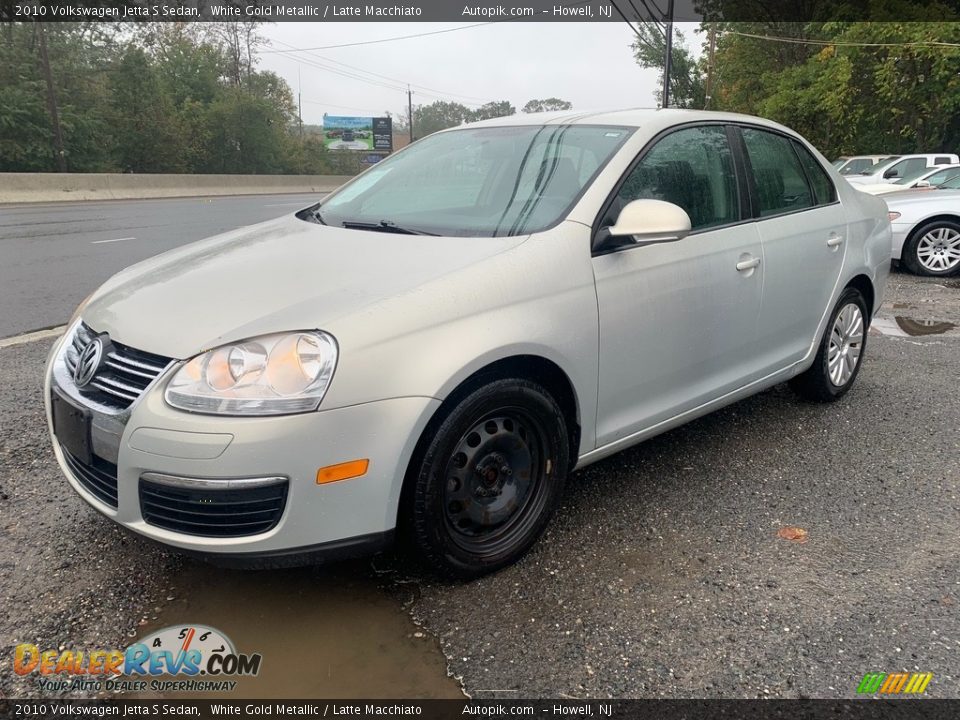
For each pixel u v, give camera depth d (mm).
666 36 25984
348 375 2170
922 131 24797
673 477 3488
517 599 2551
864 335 4578
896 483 3443
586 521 3072
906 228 8898
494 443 2574
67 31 32312
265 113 43562
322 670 2219
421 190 3385
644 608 2508
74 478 2580
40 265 8852
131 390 2260
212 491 2113
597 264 2775
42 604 2488
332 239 2959
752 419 4219
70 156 30125
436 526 2430
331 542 2234
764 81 28125
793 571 2732
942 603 2547
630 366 2936
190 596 2549
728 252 3312
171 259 3018
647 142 3105
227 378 2141
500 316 2461
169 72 43281
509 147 3359
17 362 4973
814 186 4090
